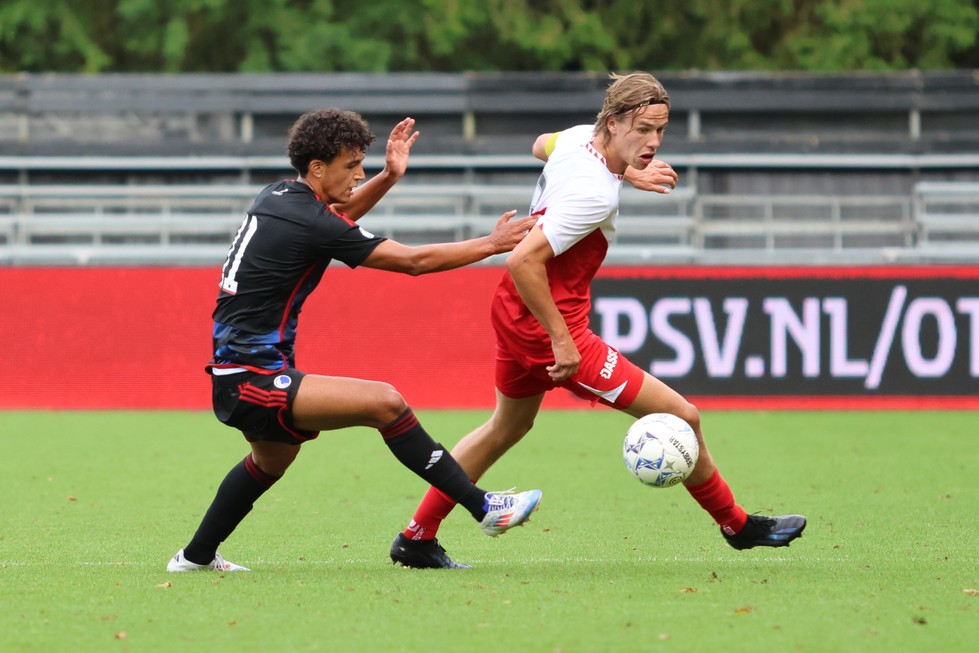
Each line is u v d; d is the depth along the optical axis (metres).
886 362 53.78
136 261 70.75
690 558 22.31
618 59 102.69
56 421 50.12
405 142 21.11
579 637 15.71
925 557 22.30
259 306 18.75
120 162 74.31
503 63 103.88
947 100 76.62
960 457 39.31
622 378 20.03
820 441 43.53
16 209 73.62
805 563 21.48
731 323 53.56
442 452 19.33
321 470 36.31
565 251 19.73
